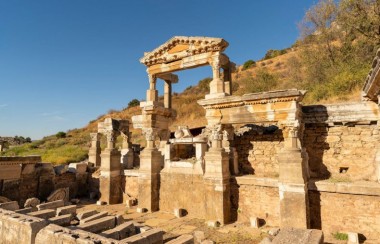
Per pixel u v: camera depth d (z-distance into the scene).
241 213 11.84
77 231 5.84
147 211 14.00
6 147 38.53
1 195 14.21
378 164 9.91
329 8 25.20
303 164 10.41
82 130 52.97
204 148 13.24
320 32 26.38
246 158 13.48
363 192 9.30
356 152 11.01
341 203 9.77
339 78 19.06
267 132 13.05
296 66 31.58
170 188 13.89
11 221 6.63
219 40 13.02
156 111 15.30
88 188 18.66
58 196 16.31
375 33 21.42
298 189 10.03
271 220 11.03
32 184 15.70
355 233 8.96
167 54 15.05
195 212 12.84
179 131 16.55
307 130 12.12
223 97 12.09
